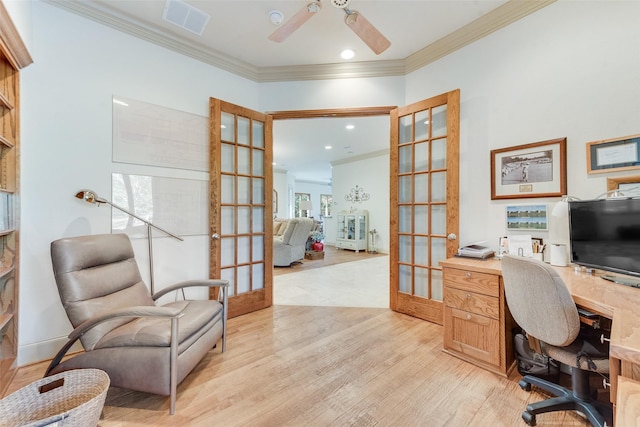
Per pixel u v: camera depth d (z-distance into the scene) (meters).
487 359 1.87
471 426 1.40
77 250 1.69
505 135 2.21
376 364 1.96
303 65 3.06
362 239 7.56
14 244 1.82
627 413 0.64
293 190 10.82
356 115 3.09
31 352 1.94
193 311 1.87
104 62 2.22
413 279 2.85
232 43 2.67
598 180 1.76
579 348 1.33
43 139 1.98
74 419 1.09
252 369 1.89
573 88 1.87
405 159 2.91
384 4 2.14
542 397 1.60
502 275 1.65
